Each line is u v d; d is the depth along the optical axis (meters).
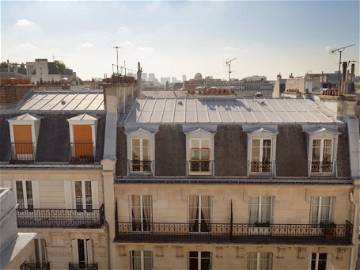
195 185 19.92
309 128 20.41
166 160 20.34
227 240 20.28
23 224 20.11
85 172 20.00
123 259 20.84
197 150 20.19
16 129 20.27
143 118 21.64
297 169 20.06
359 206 19.77
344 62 22.20
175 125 20.70
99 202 20.38
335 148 19.94
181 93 42.69
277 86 40.44
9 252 9.16
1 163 20.11
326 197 20.41
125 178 20.19
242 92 49.62
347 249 20.27
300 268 20.73
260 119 21.27
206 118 21.53
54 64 79.50
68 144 20.64
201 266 21.47
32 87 25.48
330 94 22.97
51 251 20.58
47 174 20.14
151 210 20.78
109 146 20.09
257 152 20.20
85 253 21.05
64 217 20.31
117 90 21.02
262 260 21.30
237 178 19.97
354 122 20.31
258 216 20.73
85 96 24.70
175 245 20.47
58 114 21.30
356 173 19.72
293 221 20.47
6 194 9.62
